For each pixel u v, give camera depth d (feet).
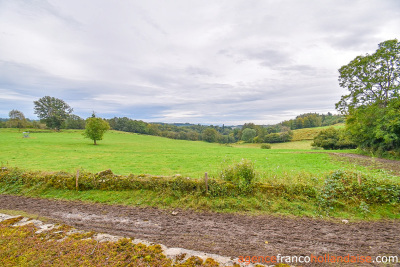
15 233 17.95
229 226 20.48
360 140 94.17
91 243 16.35
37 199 29.48
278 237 18.21
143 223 21.25
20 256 14.64
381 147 82.38
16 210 25.17
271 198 26.16
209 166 63.93
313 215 22.70
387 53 81.87
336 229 19.71
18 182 34.09
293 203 25.04
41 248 15.64
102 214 23.82
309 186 26.66
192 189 28.45
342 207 23.91
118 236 17.85
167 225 20.79
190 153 112.37
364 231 19.29
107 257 14.51
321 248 16.42
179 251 15.35
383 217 22.02
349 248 16.43
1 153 91.30
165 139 284.00
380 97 86.38
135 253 15.03
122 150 123.95
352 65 92.99
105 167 62.23
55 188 32.35
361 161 69.72
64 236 17.74
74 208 25.81
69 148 121.60
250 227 20.22
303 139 256.11
